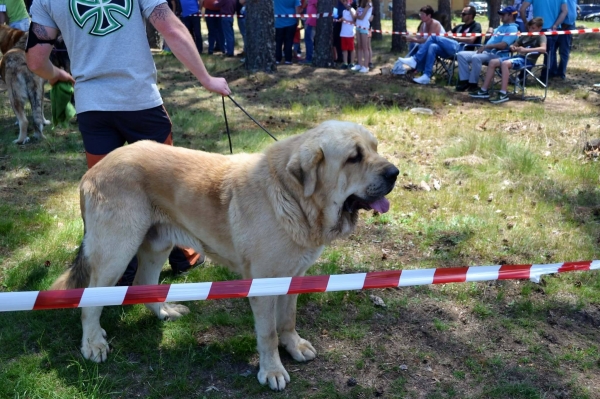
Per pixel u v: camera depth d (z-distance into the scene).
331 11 13.67
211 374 3.58
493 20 18.23
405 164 7.18
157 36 16.75
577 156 7.36
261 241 3.30
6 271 4.67
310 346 3.77
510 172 6.85
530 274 3.49
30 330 3.91
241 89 11.45
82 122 4.00
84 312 3.65
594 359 3.71
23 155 7.50
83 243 3.68
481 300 4.39
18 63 7.84
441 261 5.00
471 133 8.08
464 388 3.45
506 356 3.75
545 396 3.38
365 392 3.41
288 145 3.36
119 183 3.53
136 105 3.95
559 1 12.23
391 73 12.98
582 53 16.80
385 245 5.30
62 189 6.45
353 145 3.17
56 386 3.40
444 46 12.19
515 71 11.86
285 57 14.55
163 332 3.97
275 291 3.15
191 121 9.05
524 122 9.02
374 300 4.36
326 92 11.23
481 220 5.64
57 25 3.85
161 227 3.76
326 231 3.33
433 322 4.13
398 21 16.64
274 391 3.41
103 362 3.64
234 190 3.39
